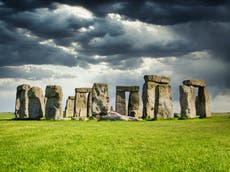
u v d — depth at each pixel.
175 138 24.28
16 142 21.81
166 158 16.77
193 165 15.22
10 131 28.77
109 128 31.77
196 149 19.44
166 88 56.88
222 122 42.50
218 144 21.58
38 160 15.96
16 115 62.59
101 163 15.48
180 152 18.38
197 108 68.62
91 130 29.05
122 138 23.78
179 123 41.69
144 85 60.44
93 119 54.38
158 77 60.50
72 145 20.17
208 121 45.03
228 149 19.75
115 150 18.83
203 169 14.47
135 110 65.56
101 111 58.31
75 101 71.62
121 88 67.12
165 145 20.81
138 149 19.28
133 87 66.81
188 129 31.89
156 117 55.12
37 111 55.75
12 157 16.72
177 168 14.60
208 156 17.31
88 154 17.53
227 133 28.11
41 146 19.70
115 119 50.44
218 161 16.14
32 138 23.55
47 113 53.12
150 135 26.00
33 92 56.47
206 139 23.84
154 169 14.43
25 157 16.61
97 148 19.34
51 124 37.56
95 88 59.38
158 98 55.72
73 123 40.16
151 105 59.09
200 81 57.88
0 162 15.66
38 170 14.14
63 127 32.31
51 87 53.22
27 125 35.50
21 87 60.41
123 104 66.81
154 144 21.22
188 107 54.97
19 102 63.06
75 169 14.37
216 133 28.06
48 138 23.33
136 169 14.36
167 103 56.34
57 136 24.28
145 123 41.34
